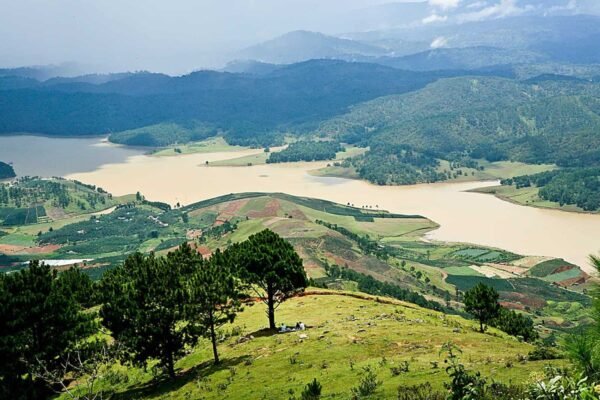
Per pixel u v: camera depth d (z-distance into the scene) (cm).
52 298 5903
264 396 4331
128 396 5725
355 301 9225
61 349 5878
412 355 4769
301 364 5100
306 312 8356
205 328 6206
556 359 3916
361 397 3581
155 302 6041
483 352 4756
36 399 5628
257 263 7012
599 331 1374
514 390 2378
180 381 5744
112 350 6256
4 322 5619
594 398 1276
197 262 7169
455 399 2112
